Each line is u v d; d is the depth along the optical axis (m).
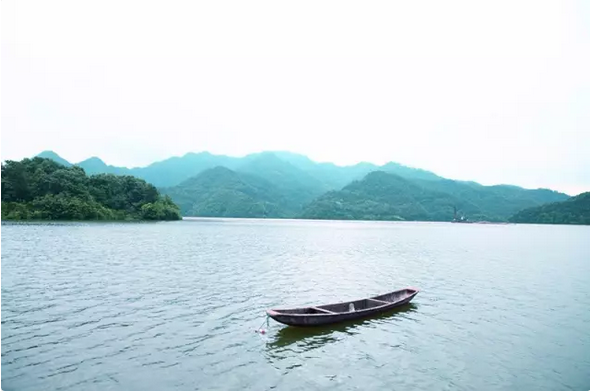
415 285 39.75
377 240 99.88
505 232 157.12
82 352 20.30
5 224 102.56
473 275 46.62
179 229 116.69
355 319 26.66
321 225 191.62
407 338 23.52
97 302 29.52
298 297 33.19
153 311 27.59
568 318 28.53
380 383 17.78
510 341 23.53
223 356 20.23
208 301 30.73
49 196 125.12
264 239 93.25
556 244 96.00
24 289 32.97
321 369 19.03
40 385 16.80
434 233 140.12
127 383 17.19
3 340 21.66
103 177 154.25
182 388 16.89
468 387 17.69
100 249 59.31
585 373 19.36
